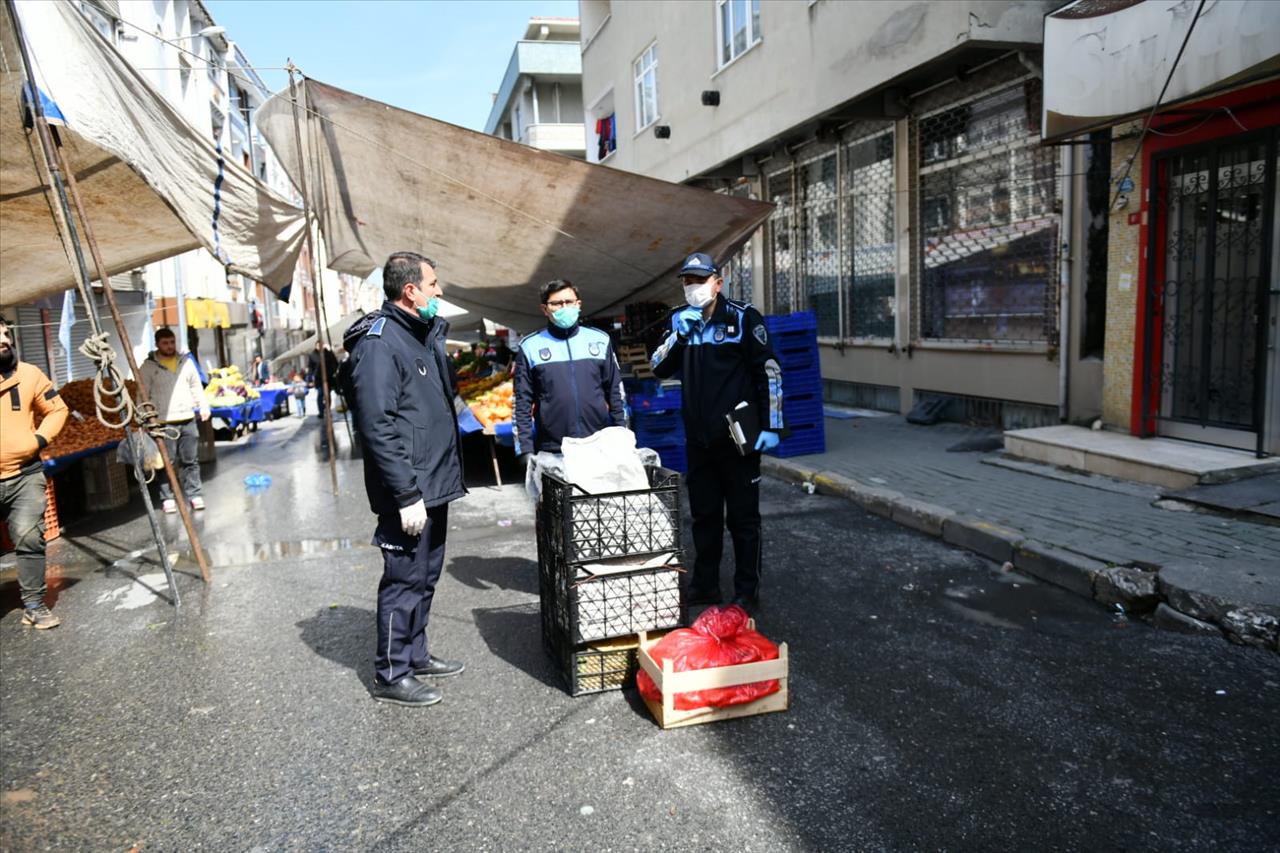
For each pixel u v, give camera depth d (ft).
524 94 126.82
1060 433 26.25
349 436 51.70
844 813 9.86
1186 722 11.53
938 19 28.60
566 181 28.17
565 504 12.74
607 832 9.70
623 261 33.37
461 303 41.24
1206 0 18.78
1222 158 21.99
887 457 28.78
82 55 19.63
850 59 34.27
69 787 11.14
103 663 15.38
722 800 10.24
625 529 13.03
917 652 14.20
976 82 32.35
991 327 32.89
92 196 26.12
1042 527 18.98
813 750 11.28
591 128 76.59
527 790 10.64
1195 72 19.27
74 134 22.13
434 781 10.94
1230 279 22.11
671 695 11.86
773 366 15.78
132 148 21.43
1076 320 27.91
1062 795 10.03
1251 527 17.65
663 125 56.80
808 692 12.94
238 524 26.71
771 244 51.08
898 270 37.83
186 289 83.15
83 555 23.40
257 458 43.73
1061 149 28.14
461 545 22.54
